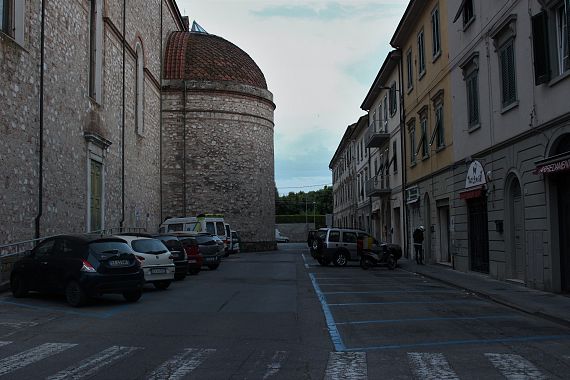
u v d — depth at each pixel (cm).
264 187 4506
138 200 3238
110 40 2614
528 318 1103
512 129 1593
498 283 1669
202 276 2159
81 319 1092
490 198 1781
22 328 987
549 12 1350
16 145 1620
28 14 1708
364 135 4762
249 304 1330
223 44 4641
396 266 2492
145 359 746
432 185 2495
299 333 951
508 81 1611
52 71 1888
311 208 12100
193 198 4084
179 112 4106
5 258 1527
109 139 2586
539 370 680
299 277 2100
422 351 799
